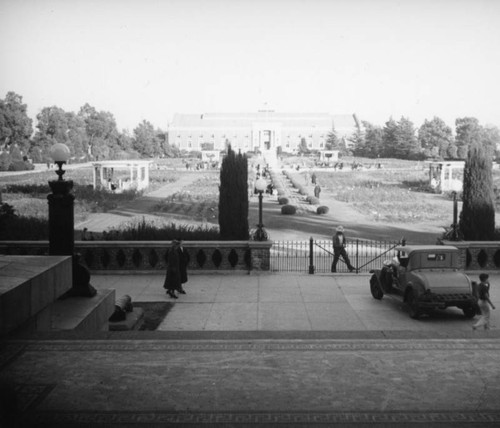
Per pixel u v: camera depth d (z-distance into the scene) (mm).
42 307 10359
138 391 7871
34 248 20719
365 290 18234
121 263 20516
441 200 54906
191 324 14586
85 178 75375
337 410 7324
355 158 153375
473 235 22047
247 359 9000
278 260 23547
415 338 9992
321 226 37875
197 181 75375
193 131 183375
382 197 56375
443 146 140625
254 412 7270
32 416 7168
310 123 189875
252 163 111750
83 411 7305
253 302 16719
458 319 15094
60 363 8805
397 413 7242
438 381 8203
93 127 144750
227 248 20672
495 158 126188
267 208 48188
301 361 8922
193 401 7578
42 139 115250
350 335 10164
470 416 7168
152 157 158625
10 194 54219
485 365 8781
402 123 147875
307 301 16859
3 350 9328
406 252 15727
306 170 102812
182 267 17797
